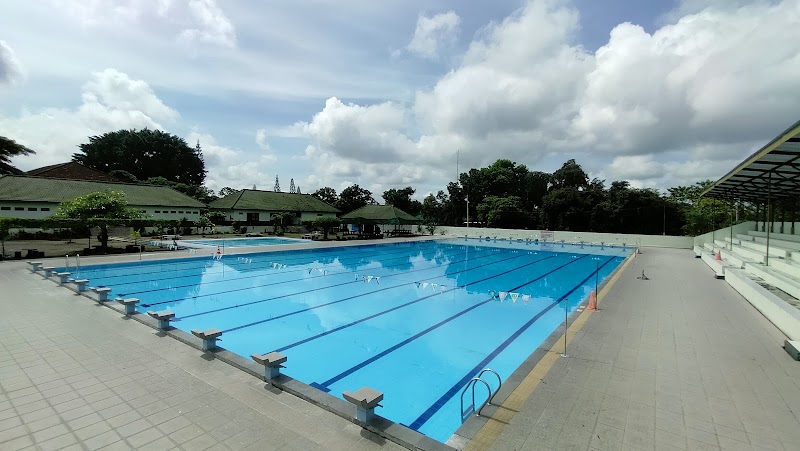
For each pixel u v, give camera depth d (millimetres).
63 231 24062
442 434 4195
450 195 45625
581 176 42781
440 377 5754
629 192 33281
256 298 10750
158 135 54281
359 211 35781
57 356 5137
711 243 19969
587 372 4668
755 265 10766
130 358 5098
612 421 3529
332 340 7402
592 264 18312
